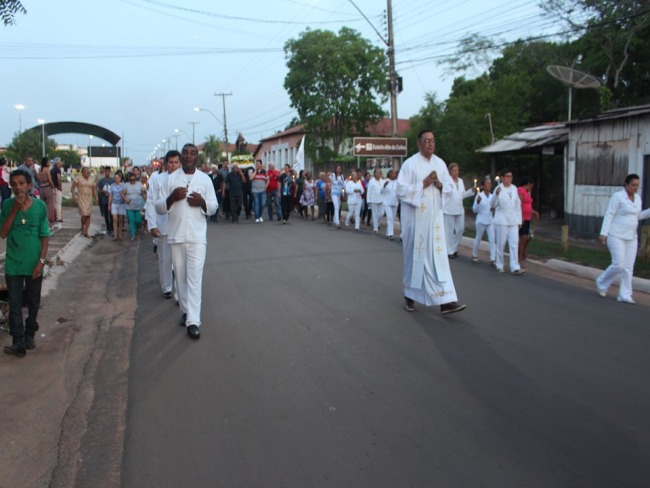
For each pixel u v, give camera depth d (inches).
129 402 191.9
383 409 182.9
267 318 286.8
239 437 165.9
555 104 1082.1
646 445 159.6
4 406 192.9
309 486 140.6
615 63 1015.0
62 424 178.2
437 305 313.7
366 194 724.7
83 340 264.2
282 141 2149.4
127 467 151.5
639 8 898.1
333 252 494.6
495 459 152.4
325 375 211.6
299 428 170.7
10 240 239.0
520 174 991.0
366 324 276.1
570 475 144.7
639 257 445.4
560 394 193.9
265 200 797.2
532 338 254.7
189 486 141.9
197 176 259.9
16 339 239.0
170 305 322.3
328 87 1706.4
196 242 258.4
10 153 1887.3
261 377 210.5
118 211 613.0
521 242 445.7
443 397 191.6
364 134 1819.6
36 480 148.8
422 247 288.5
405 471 146.8
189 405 188.2
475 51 1236.5
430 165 291.1
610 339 253.8
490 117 1043.9
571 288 363.9
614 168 587.8
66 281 393.1
